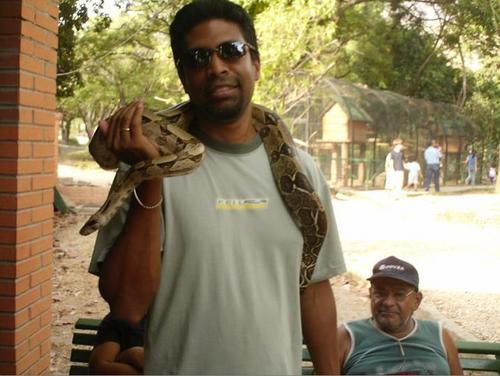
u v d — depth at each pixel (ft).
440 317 28.68
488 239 51.65
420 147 107.76
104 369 12.07
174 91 95.25
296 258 9.07
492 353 15.48
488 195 91.09
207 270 8.46
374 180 103.24
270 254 8.84
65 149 198.90
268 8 81.56
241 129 9.32
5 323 17.44
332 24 84.02
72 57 57.88
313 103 99.35
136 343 12.92
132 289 8.29
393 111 102.89
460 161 112.27
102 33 73.72
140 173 8.14
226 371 8.41
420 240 50.88
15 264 17.42
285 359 8.74
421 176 107.24
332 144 102.01
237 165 9.06
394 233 54.70
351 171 102.58
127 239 8.18
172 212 8.56
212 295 8.44
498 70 114.21
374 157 103.45
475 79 124.88
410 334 15.06
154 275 8.32
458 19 101.96
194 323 8.44
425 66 123.65
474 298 32.73
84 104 154.71
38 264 18.94
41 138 18.90
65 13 41.65
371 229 56.95
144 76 115.24
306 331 10.19
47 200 19.47
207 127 9.30
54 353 23.61
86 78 116.37
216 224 8.57
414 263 41.45
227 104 8.90
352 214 68.90
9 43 17.40
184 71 9.17
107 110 154.61
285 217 9.11
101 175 122.11
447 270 39.37
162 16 66.44
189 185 8.66
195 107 9.20
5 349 17.48
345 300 32.32
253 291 8.55
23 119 17.69
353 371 14.84
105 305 30.99
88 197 77.05
